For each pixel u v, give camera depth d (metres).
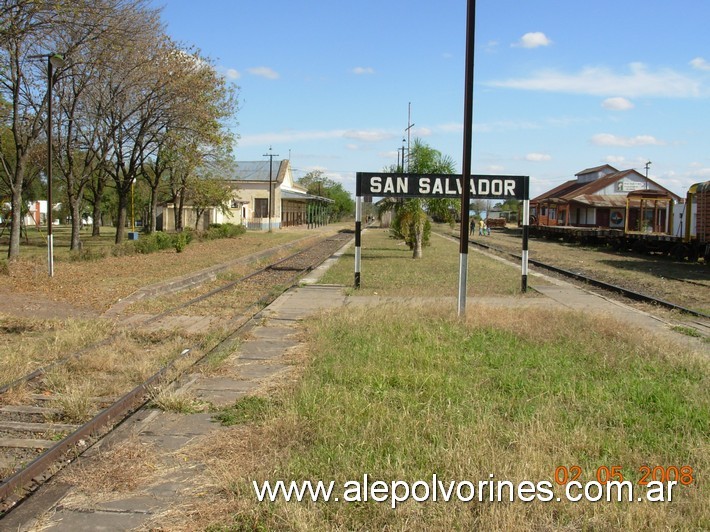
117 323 10.98
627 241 33.66
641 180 59.94
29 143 21.03
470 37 10.62
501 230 70.50
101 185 39.00
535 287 16.52
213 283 18.33
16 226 20.81
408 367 7.18
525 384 6.56
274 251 32.97
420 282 17.53
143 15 23.47
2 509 4.17
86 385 6.77
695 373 7.07
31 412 6.14
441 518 3.82
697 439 5.01
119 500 4.19
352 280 18.11
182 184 39.56
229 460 4.78
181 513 4.00
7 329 10.47
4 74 20.22
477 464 4.52
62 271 19.03
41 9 17.09
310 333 9.61
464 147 10.74
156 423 5.73
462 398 6.11
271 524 3.80
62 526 3.85
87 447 5.21
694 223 27.34
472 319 10.14
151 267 21.59
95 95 25.83
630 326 9.70
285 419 5.43
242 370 7.67
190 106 28.31
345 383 6.66
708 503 3.97
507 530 3.68
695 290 16.55
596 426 5.36
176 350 8.70
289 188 74.75
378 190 15.96
